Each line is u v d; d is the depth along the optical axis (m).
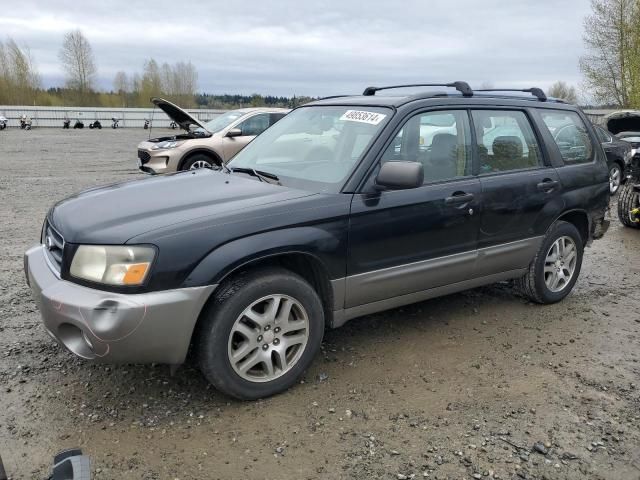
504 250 4.34
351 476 2.66
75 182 12.17
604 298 5.18
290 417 3.12
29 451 2.77
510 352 3.98
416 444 2.91
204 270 2.92
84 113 49.25
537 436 3.00
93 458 2.74
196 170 4.35
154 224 2.96
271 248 3.10
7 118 47.22
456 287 4.18
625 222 8.38
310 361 3.42
